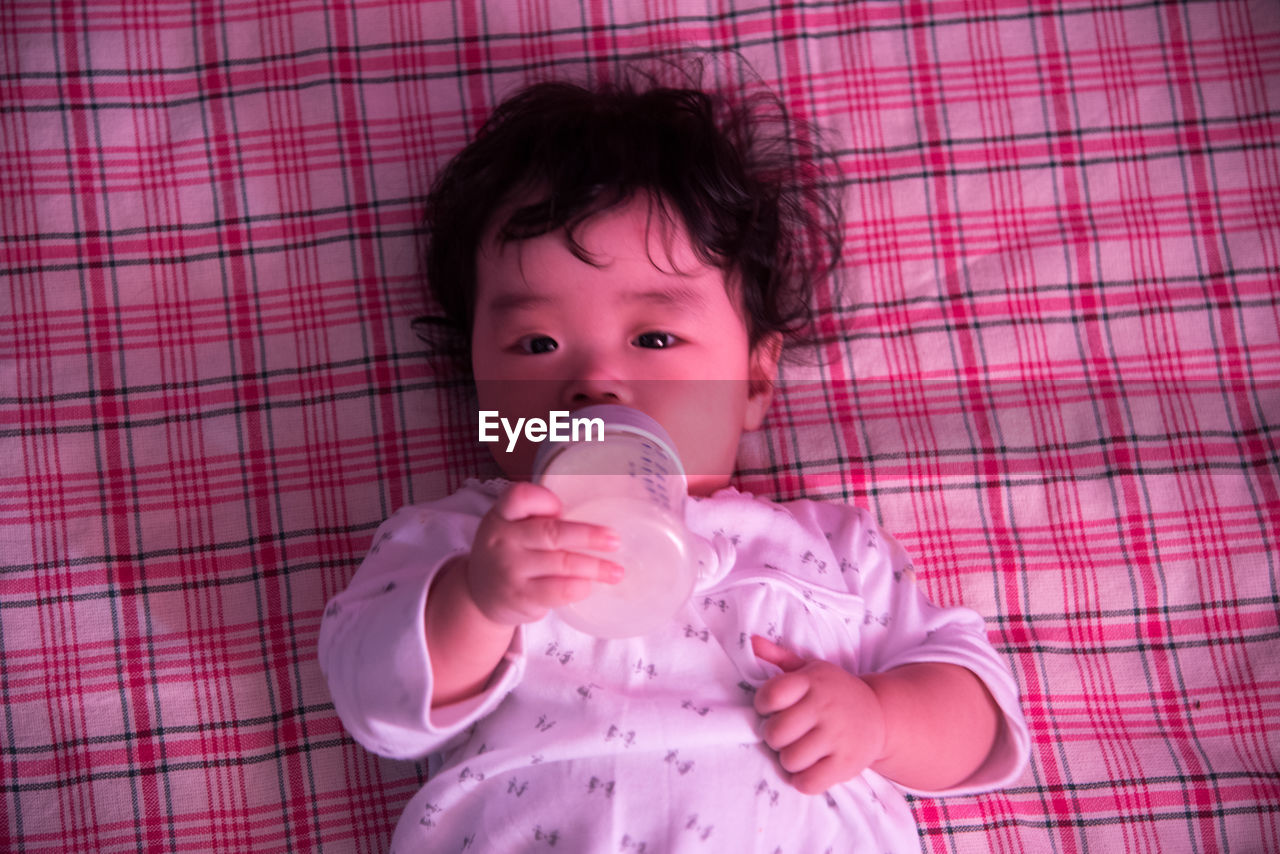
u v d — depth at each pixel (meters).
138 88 1.41
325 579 1.33
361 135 1.43
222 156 1.41
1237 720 1.33
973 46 1.46
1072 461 1.39
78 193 1.38
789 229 1.37
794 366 1.42
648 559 0.81
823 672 1.02
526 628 1.04
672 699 1.01
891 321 1.43
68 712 1.28
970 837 1.29
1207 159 1.43
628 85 1.33
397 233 1.41
